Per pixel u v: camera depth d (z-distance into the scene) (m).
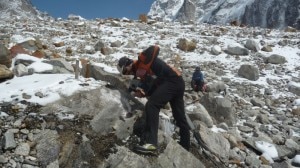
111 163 2.43
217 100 3.82
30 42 5.99
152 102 2.54
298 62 7.55
